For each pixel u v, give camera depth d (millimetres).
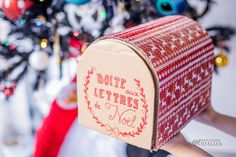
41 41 1500
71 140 1767
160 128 753
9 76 1588
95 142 1787
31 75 1864
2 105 2248
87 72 789
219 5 1622
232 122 1022
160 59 737
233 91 1739
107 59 756
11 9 1313
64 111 1621
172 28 865
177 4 1165
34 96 2127
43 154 1661
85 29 1438
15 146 2188
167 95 751
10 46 1536
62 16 1456
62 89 1646
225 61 1438
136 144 772
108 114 793
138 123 757
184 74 808
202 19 1567
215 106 1790
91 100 806
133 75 734
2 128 2291
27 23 1471
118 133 792
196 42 873
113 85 766
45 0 1438
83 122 836
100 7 1401
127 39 743
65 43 1494
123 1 1361
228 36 1501
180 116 830
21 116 2266
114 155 1768
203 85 935
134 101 749
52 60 1905
